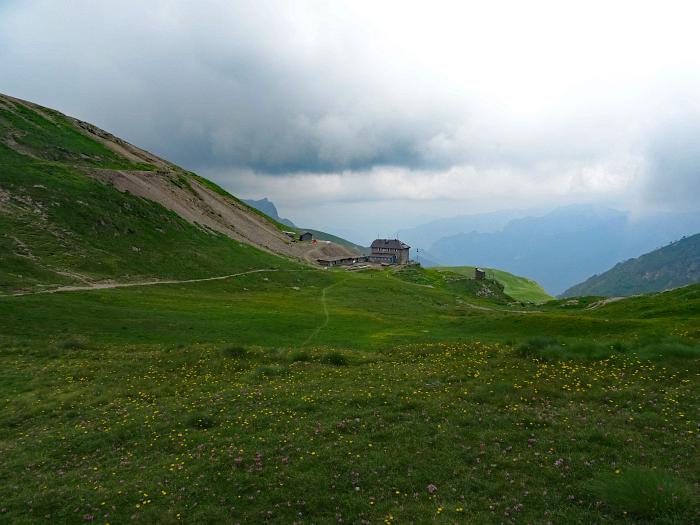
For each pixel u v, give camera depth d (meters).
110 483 21.11
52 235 104.12
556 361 35.00
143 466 22.73
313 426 25.75
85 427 28.19
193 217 164.00
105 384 37.16
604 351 36.44
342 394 30.58
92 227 116.00
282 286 135.00
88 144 180.62
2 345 49.28
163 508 18.86
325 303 116.06
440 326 82.12
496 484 18.89
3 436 28.03
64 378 38.59
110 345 52.41
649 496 16.34
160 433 26.69
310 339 66.00
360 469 20.70
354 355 43.91
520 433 23.36
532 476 19.41
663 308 82.19
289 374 37.25
